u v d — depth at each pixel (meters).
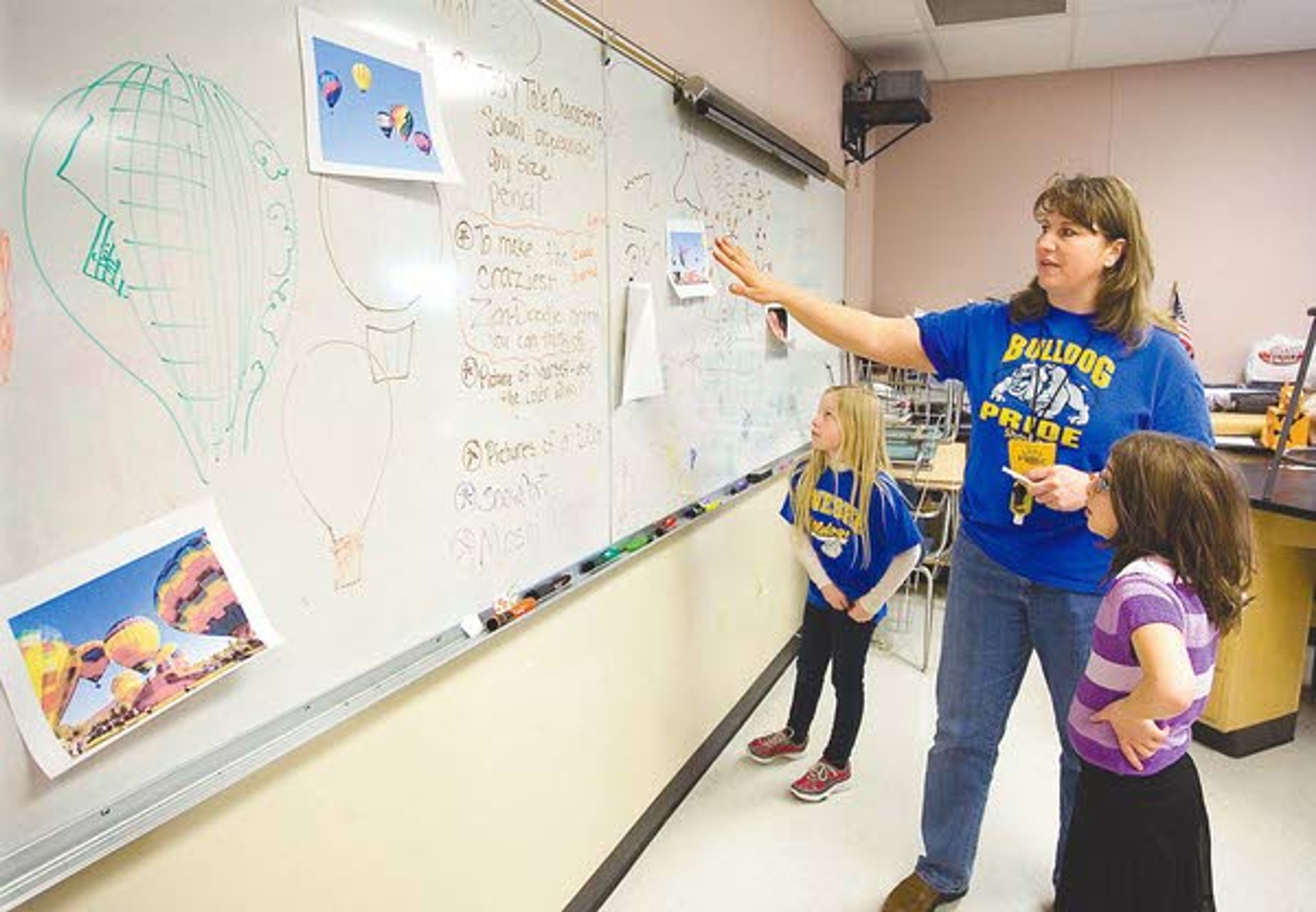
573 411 1.66
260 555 0.99
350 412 1.11
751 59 2.64
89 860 0.82
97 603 0.82
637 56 1.86
